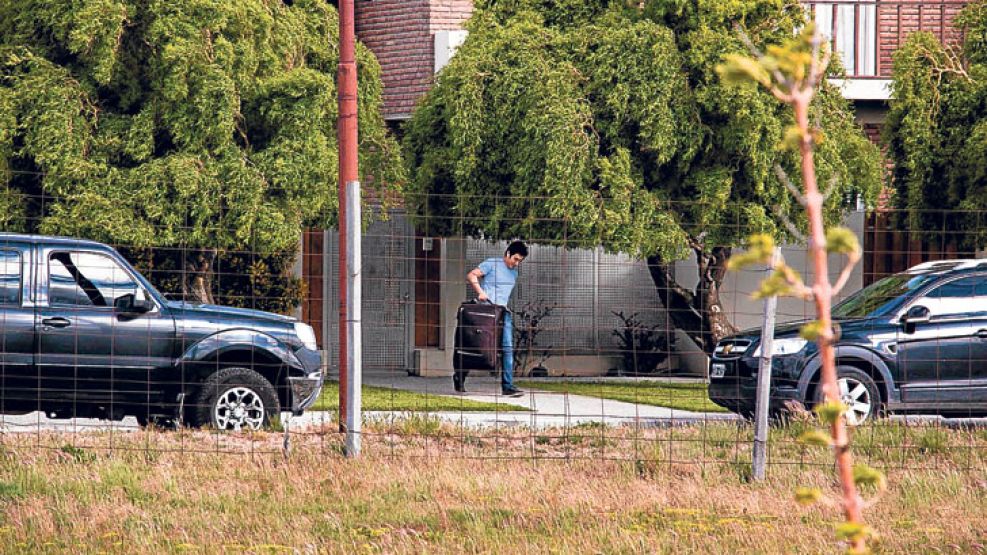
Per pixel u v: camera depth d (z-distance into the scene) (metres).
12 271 49.12
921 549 31.48
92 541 31.67
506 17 76.44
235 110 67.88
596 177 70.44
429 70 88.06
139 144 67.25
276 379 52.75
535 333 87.94
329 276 87.94
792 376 55.69
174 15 67.62
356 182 45.75
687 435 50.03
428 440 48.66
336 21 76.94
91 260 50.19
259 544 31.41
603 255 89.31
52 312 49.28
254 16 70.00
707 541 32.25
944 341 56.19
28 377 48.97
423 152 76.88
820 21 88.38
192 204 66.12
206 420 50.94
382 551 30.91
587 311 89.31
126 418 60.38
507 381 70.06
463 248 87.12
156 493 38.12
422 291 87.88
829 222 73.38
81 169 65.19
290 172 68.38
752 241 13.33
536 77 71.12
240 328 51.84
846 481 13.84
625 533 32.72
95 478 39.41
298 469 42.06
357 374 44.91
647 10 72.31
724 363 57.81
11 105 65.19
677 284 84.50
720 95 69.25
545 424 56.69
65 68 67.25
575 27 74.62
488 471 42.34
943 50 78.88
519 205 71.44
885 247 88.69
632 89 70.06
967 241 76.62
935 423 53.25
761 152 69.75
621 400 69.38
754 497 38.22
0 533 32.22
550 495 38.28
